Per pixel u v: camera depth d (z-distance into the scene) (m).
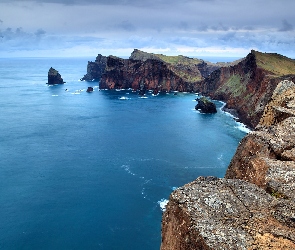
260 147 35.16
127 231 65.00
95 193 80.88
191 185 26.22
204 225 21.30
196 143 122.25
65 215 70.94
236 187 25.73
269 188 27.70
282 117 43.06
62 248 59.97
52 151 114.00
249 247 19.47
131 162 101.94
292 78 143.62
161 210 72.50
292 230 21.02
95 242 61.72
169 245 24.39
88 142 125.00
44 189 83.38
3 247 60.03
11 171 95.19
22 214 71.12
